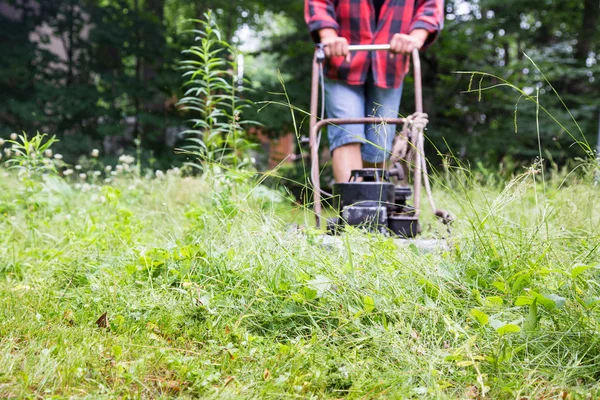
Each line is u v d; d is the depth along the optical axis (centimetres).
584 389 173
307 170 1181
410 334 198
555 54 1311
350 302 219
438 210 310
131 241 330
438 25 385
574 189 361
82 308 236
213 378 176
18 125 1240
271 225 267
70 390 164
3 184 496
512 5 1298
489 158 1316
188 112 1343
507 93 1242
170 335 215
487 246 245
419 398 167
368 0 389
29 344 195
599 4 1434
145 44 1342
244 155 471
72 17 1348
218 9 1488
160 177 577
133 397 163
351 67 386
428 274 229
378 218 297
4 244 348
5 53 1250
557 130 1210
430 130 1208
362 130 385
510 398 170
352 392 169
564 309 201
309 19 387
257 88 1242
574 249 270
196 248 265
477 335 195
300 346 194
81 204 473
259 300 222
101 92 1279
